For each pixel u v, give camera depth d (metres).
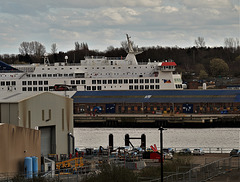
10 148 121.00
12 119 147.38
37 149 133.38
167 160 164.00
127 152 164.88
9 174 118.62
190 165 142.62
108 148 171.25
